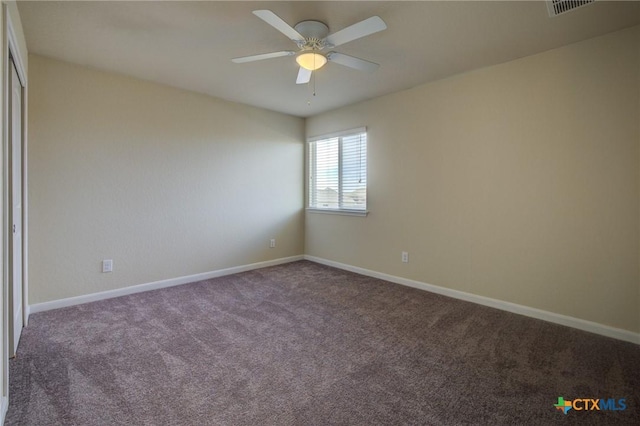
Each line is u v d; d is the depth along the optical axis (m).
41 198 2.86
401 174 3.76
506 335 2.46
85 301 3.11
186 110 3.74
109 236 3.25
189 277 3.84
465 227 3.23
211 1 2.01
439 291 3.46
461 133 3.22
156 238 3.57
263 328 2.57
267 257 4.63
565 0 1.96
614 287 2.41
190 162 3.80
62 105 2.94
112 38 2.50
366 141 4.14
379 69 3.08
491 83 3.00
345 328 2.58
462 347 2.27
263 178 4.53
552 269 2.70
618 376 1.92
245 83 3.49
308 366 2.02
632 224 2.33
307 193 5.03
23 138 2.55
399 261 3.82
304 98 4.02
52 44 2.61
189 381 1.85
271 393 1.75
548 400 1.71
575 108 2.54
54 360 2.06
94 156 3.13
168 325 2.61
